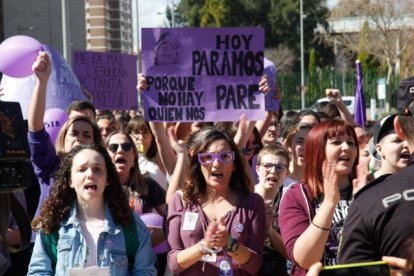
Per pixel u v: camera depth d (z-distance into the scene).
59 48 37.81
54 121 6.91
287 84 54.72
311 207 4.41
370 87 49.25
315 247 3.95
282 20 66.00
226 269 4.59
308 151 4.49
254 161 6.99
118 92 10.48
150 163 7.21
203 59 6.80
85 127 5.86
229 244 4.34
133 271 4.54
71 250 4.41
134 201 5.93
